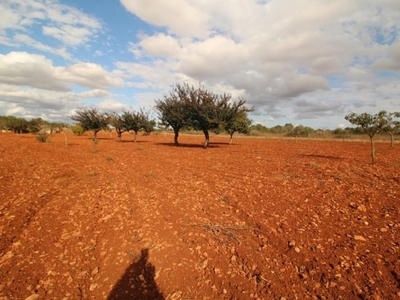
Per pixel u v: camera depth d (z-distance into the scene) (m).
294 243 4.82
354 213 6.01
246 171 11.91
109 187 9.05
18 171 11.41
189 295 3.73
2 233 5.36
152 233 5.42
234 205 7.02
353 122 13.16
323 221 5.68
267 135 61.81
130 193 8.30
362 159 15.58
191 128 26.86
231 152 21.48
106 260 4.55
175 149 24.75
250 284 3.87
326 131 57.72
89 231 5.58
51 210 6.69
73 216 6.34
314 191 7.96
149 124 36.38
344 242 4.71
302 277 3.93
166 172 11.99
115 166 13.72
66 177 10.57
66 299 3.69
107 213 6.54
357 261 4.13
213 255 4.65
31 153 18.53
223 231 5.48
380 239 4.73
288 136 54.78
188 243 5.04
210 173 11.60
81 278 4.13
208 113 24.73
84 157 17.50
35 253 4.72
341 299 3.43
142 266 4.39
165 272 4.23
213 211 6.64
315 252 4.50
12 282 3.97
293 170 11.80
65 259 4.59
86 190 8.62
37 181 9.68
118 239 5.21
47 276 4.14
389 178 9.37
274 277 3.99
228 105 25.22
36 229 5.61
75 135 54.75
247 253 4.67
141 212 6.57
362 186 8.27
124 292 3.82
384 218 5.62
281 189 8.34
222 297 3.66
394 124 12.45
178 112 27.52
